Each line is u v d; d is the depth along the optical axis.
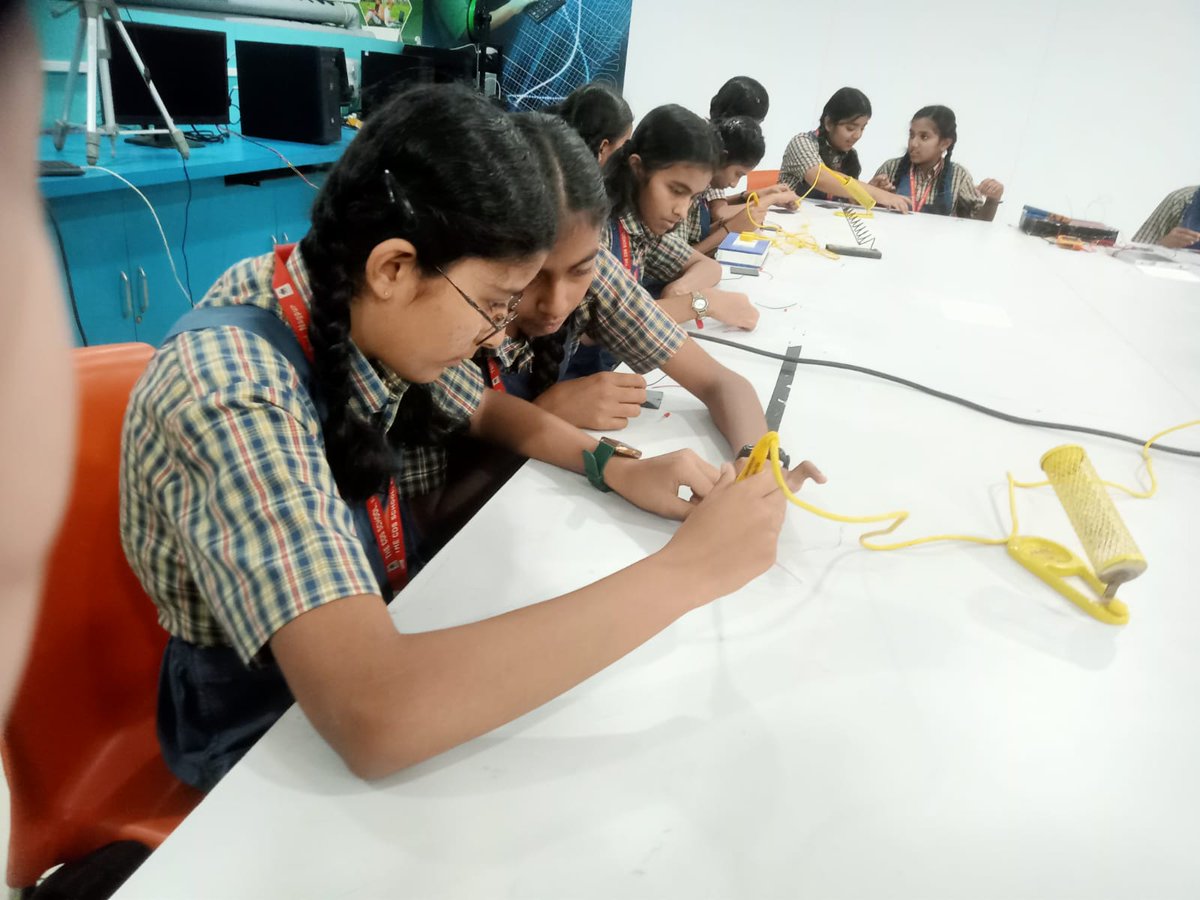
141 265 2.44
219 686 0.73
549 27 4.73
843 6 4.34
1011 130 4.35
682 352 1.18
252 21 3.39
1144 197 4.28
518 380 1.33
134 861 0.72
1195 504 0.98
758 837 0.49
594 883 0.46
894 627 0.70
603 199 0.95
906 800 0.53
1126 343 1.64
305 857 0.46
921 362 1.41
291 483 0.56
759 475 0.75
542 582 0.72
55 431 0.16
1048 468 0.88
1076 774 0.56
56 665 0.77
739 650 0.65
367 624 0.53
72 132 2.16
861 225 2.82
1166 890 0.48
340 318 0.63
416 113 0.60
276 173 2.99
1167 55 3.98
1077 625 0.73
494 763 0.53
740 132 2.39
